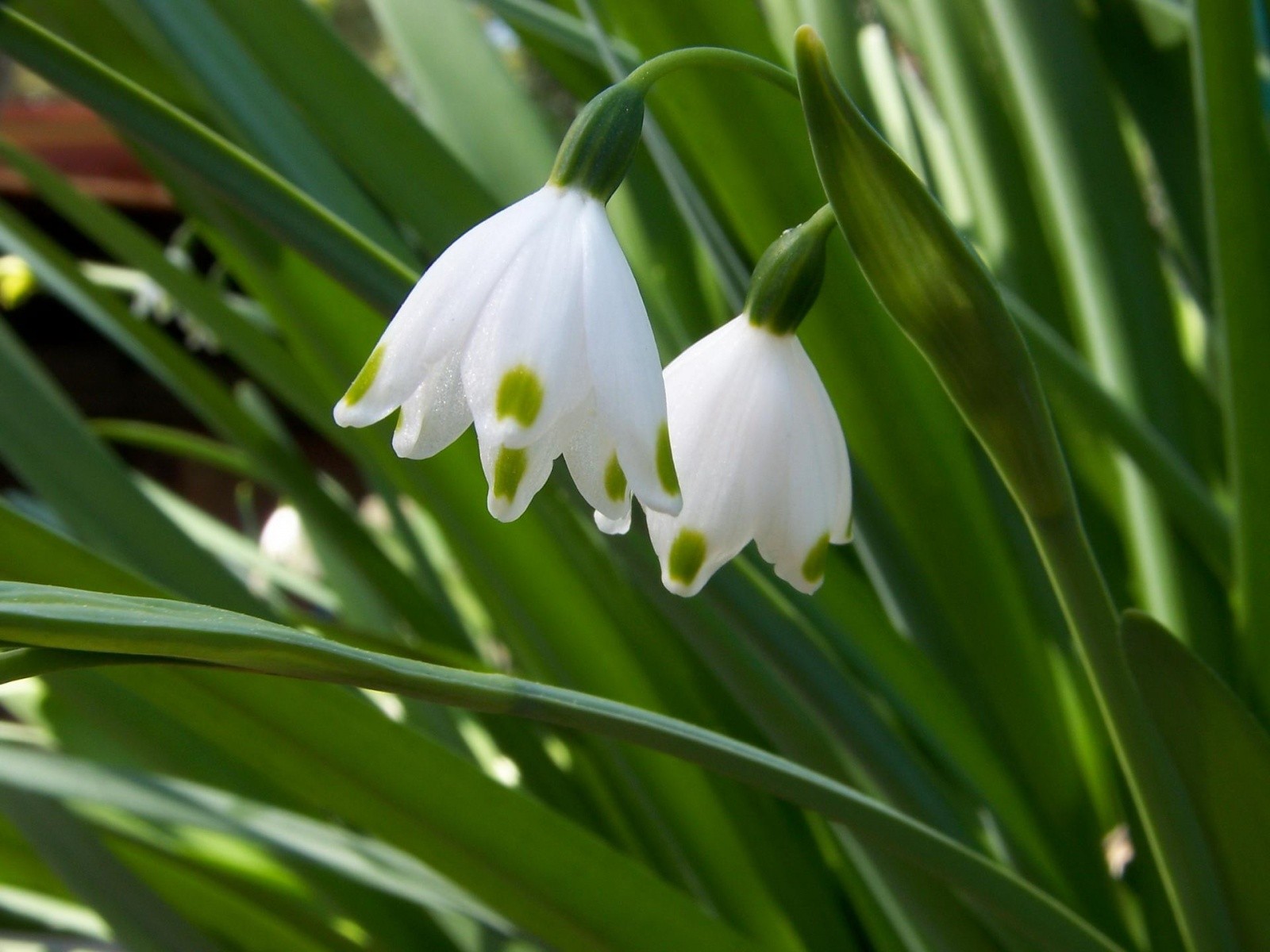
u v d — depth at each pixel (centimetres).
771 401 25
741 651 29
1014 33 33
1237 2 27
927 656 31
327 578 53
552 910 28
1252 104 27
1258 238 28
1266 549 28
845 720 28
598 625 33
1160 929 31
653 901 28
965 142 39
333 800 27
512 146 38
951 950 28
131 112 26
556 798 38
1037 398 24
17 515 27
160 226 97
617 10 29
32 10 34
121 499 34
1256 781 25
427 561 46
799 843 37
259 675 27
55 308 111
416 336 24
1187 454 33
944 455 30
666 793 32
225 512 117
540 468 24
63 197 36
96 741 45
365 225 30
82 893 30
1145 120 40
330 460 117
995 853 31
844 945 34
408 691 23
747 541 25
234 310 37
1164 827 26
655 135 30
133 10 30
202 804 31
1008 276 38
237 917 36
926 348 24
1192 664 25
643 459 24
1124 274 33
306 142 31
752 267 31
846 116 24
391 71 227
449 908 30
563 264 24
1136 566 37
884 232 24
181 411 118
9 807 30
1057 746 31
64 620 23
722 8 29
